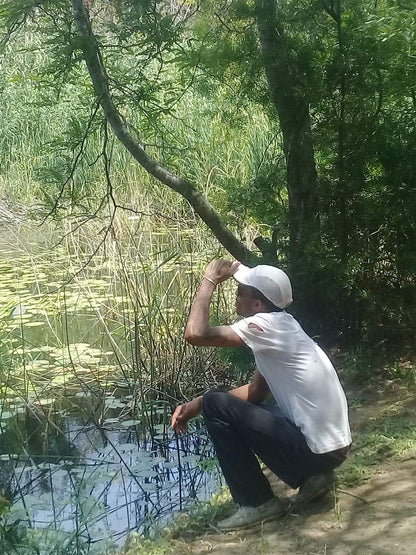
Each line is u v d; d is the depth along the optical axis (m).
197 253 9.47
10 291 9.30
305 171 6.32
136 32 6.04
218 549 3.98
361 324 6.43
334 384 4.08
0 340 7.35
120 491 5.50
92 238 10.60
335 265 6.03
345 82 6.06
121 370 7.16
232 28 6.32
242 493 4.15
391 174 6.13
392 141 6.10
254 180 6.82
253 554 3.87
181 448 6.14
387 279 6.43
